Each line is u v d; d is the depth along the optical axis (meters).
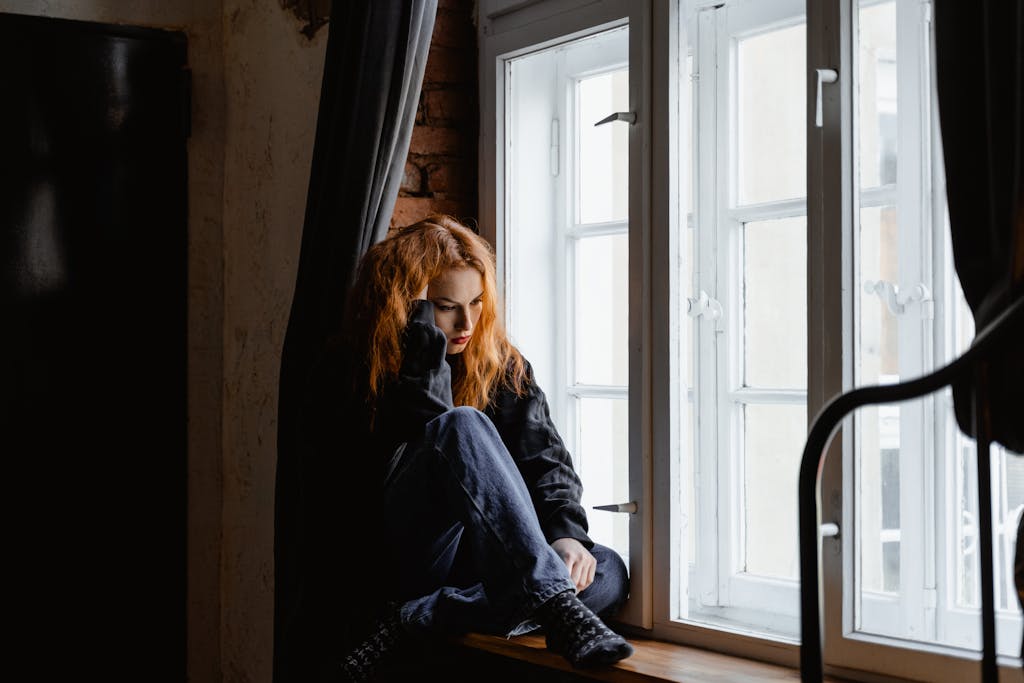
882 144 2.12
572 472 2.35
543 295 2.71
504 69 2.70
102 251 3.11
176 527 3.24
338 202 2.43
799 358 2.28
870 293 2.05
